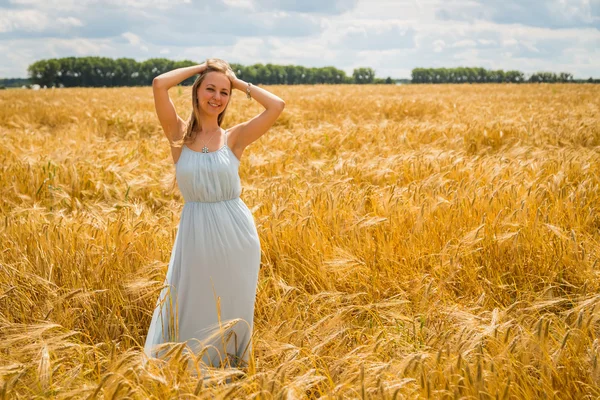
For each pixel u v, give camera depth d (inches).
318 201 200.4
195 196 121.5
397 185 251.1
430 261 167.6
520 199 205.8
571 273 159.5
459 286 161.5
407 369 98.2
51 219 206.2
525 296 152.3
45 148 364.8
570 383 101.6
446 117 593.3
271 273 159.5
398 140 378.3
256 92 126.8
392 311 139.7
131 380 92.0
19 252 161.9
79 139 402.3
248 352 125.6
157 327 122.7
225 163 121.5
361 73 4279.0
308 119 609.6
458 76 4207.7
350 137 389.4
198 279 121.4
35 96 1216.8
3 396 89.5
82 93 1414.9
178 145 121.6
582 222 193.2
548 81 3457.2
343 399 91.3
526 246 171.0
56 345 104.0
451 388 92.0
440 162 278.5
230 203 124.1
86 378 109.2
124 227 171.2
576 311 125.9
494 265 167.6
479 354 98.0
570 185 231.9
